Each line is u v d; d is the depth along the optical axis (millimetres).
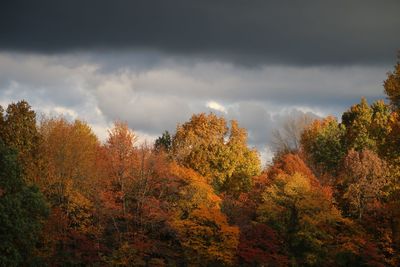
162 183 66562
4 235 46281
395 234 61812
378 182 69938
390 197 49938
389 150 43750
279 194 71250
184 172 69312
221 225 62719
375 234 68000
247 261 64562
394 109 45406
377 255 63969
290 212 69562
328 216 67500
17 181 49781
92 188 65000
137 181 65375
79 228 62500
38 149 65062
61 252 59562
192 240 62938
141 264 60750
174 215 64000
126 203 65438
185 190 66688
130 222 64812
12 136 62969
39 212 51438
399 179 52594
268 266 64062
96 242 62281
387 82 43438
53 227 58875
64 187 65500
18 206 47062
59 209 61469
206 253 62375
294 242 67312
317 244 66312
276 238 67000
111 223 64812
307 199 68562
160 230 63594
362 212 69812
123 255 60375
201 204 65250
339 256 66875
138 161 66188
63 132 67938
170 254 62438
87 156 68000
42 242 58312
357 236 67000
